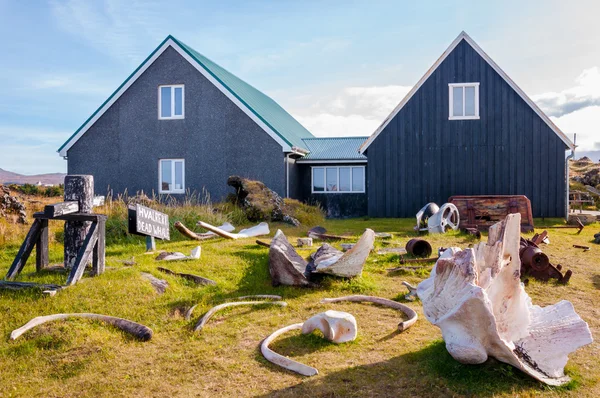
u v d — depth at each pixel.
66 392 4.51
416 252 10.18
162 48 21.92
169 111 22.16
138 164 22.30
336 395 4.26
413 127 19.86
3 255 10.48
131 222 9.05
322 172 23.72
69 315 6.01
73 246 8.21
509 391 4.25
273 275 7.96
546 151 19.19
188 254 9.91
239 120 21.28
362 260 8.11
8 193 16.69
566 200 19.02
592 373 4.64
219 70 25.08
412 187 19.88
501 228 4.92
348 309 6.78
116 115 22.47
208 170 21.64
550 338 4.86
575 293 7.59
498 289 4.91
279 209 16.55
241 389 4.43
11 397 4.42
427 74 19.73
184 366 4.95
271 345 5.43
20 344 5.43
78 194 8.05
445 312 4.61
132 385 4.58
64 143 22.77
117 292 6.87
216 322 6.20
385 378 4.55
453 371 4.55
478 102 19.52
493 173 19.48
